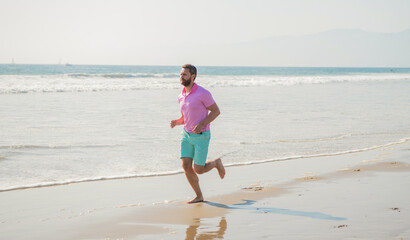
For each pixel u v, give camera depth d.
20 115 12.48
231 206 4.66
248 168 6.70
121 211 4.44
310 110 15.34
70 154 7.38
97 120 11.77
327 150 8.29
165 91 25.14
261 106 16.52
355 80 48.38
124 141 8.74
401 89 30.16
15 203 4.66
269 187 5.52
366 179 5.92
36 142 8.36
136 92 23.89
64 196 4.98
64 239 3.61
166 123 11.52
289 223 4.02
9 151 7.44
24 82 28.17
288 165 6.93
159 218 4.21
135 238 3.64
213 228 3.90
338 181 5.82
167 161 7.06
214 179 5.99
